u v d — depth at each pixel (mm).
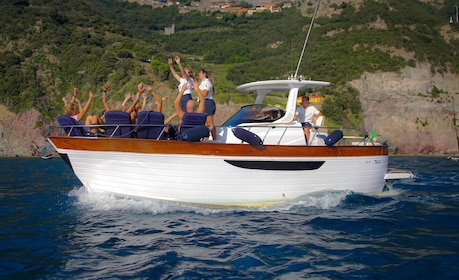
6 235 6535
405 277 4902
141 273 4980
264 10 114500
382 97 53688
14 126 44500
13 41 54375
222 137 8859
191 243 6133
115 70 52062
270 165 8211
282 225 7098
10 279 4836
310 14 57875
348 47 60594
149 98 46500
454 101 55688
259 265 5273
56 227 6953
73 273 5008
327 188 8898
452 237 6484
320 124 10227
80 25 63531
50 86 50188
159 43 88688
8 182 13750
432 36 64625
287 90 10359
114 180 8016
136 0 133750
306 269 5145
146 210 7867
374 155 9500
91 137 7781
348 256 5602
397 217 7680
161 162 7750
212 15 118062
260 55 59750
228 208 8164
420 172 18812
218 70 59438
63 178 15266
